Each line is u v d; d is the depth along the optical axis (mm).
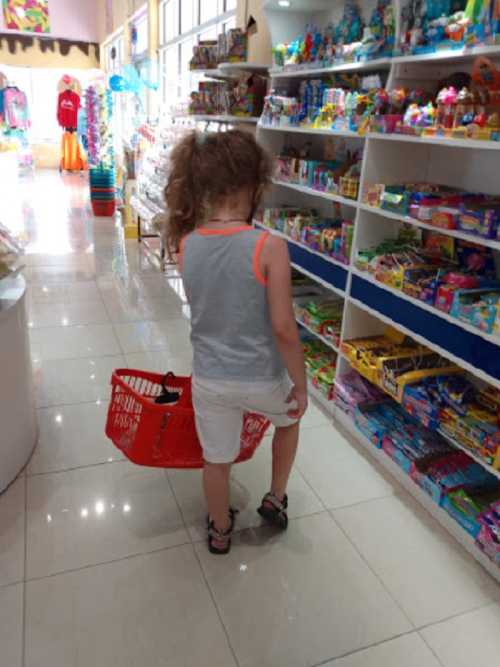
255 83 3600
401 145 2428
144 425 1908
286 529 2107
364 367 2555
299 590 1837
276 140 3600
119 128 8188
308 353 3248
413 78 2309
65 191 10188
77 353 3516
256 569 1913
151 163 6008
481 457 1925
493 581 1915
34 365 3320
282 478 2021
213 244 1482
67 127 12602
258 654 1610
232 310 1526
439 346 2068
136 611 1729
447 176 2404
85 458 2473
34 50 12508
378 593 1843
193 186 1476
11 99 11906
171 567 1902
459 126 1893
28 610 1713
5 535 2006
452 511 2104
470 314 1888
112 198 8086
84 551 1952
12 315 2189
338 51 2611
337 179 2744
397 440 2443
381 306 2408
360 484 2398
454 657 1638
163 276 5238
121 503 2203
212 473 1799
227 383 1613
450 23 1950
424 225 2074
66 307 4309
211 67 4234
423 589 1870
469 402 2107
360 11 2867
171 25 7898
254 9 4133
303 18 3311
